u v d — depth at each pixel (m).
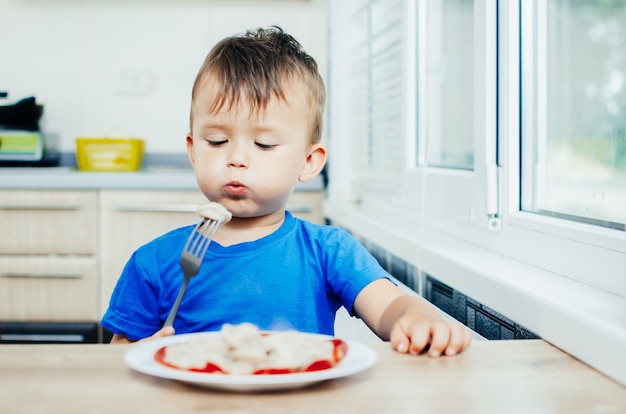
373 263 0.98
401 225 1.71
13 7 3.09
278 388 0.55
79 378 0.58
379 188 2.08
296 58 1.00
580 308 0.76
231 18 3.15
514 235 1.16
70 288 2.56
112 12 3.12
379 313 0.89
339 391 0.55
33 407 0.50
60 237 2.56
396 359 0.66
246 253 0.98
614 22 1.15
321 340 0.65
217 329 0.95
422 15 1.80
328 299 1.02
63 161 3.11
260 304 0.96
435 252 1.24
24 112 2.87
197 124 0.95
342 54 2.51
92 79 3.12
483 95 1.27
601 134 1.14
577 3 1.21
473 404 0.52
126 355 0.61
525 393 0.55
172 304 0.98
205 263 0.98
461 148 1.74
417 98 1.81
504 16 1.23
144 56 3.13
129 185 2.54
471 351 0.69
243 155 0.91
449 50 1.81
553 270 1.03
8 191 2.54
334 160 2.57
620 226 0.92
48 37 3.10
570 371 0.62
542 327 0.77
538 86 1.22
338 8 2.52
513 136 1.21
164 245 1.02
